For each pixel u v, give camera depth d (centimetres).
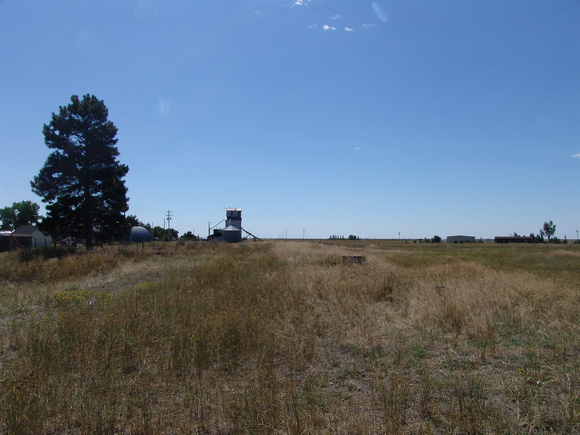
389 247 5772
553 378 498
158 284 1230
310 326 736
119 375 523
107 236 3244
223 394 461
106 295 1085
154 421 396
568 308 851
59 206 2953
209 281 1295
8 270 1569
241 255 2688
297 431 364
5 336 698
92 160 3138
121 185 3170
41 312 934
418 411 427
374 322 783
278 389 477
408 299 988
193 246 3556
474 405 416
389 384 491
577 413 398
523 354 611
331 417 407
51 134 2998
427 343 668
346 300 947
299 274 1335
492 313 834
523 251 4219
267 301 905
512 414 415
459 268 1559
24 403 414
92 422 393
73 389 477
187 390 473
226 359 573
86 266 1720
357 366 563
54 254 2402
